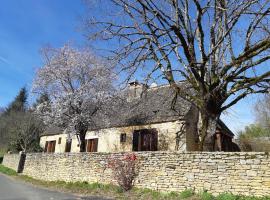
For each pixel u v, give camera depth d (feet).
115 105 77.97
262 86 42.04
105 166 50.06
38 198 38.70
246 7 38.91
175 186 39.45
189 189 37.76
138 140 70.33
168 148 63.36
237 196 33.01
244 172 33.94
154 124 67.97
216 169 36.19
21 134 125.18
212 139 42.70
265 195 31.86
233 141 95.81
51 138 105.50
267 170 32.42
